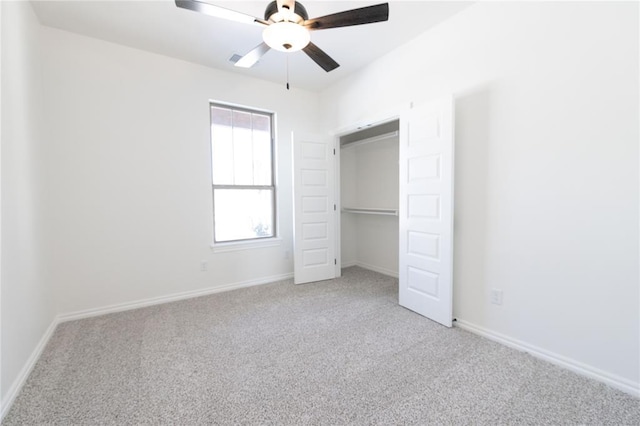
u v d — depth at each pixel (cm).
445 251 256
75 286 281
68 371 193
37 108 246
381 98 329
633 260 169
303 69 359
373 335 243
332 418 151
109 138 294
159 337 241
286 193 415
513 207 220
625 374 173
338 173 423
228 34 280
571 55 188
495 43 225
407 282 300
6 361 165
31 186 223
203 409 158
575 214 190
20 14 213
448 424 147
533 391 172
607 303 179
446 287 257
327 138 408
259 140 400
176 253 333
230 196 380
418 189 280
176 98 329
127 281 306
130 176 305
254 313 292
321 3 237
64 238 275
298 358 209
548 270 203
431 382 180
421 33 281
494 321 235
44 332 236
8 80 186
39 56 255
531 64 206
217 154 369
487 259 238
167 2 233
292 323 268
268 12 189
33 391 174
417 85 288
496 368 195
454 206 260
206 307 309
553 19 195
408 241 295
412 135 284
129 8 241
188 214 340
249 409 158
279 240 409
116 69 296
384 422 148
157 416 153
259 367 198
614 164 173
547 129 200
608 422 148
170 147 327
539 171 205
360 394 170
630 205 169
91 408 159
